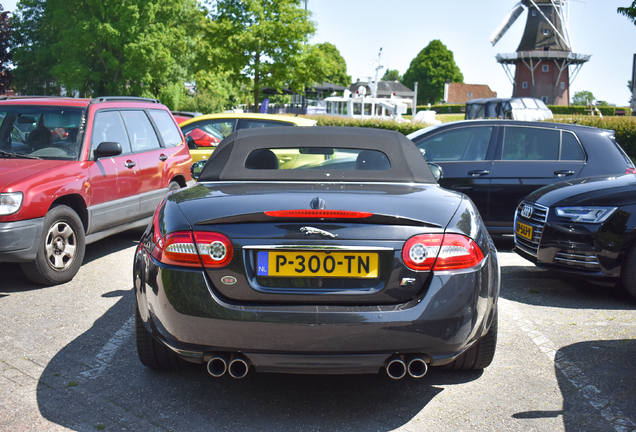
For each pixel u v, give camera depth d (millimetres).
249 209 2658
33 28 55312
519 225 5684
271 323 2510
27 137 5746
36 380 3184
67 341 3791
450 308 2582
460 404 2967
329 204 2678
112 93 50031
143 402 2943
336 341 2510
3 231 4641
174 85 54500
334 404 2963
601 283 4988
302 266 2580
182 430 2664
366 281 2582
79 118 5883
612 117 19547
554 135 7250
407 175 3373
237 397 3027
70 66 47562
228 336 2553
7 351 3602
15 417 2754
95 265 5980
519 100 25266
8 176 4949
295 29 34156
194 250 2611
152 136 7066
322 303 2568
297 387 3164
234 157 3441
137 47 47062
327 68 35562
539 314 4555
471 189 7137
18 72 54938
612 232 4832
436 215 2699
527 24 68125
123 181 6172
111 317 4293
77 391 3057
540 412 2883
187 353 2660
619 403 2990
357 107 49156
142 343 3146
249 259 2592
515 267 6297
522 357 3625
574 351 3732
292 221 2598
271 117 10008
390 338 2527
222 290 2586
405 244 2586
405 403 2977
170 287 2621
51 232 5062
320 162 3471
